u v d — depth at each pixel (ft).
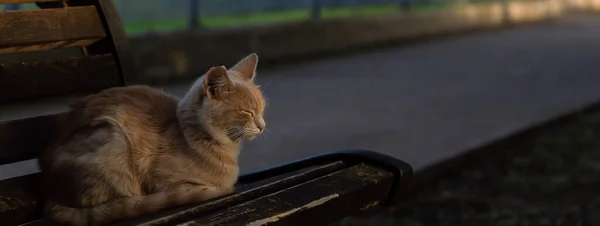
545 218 12.67
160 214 5.69
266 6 29.12
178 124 6.60
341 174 7.08
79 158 6.01
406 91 23.13
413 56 31.91
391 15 35.35
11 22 6.75
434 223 12.30
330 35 31.22
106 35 7.64
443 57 31.86
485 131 17.30
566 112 19.92
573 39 40.60
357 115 19.26
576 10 57.88
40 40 6.97
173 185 6.41
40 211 6.24
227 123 6.59
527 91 23.45
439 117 19.12
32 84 6.91
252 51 26.84
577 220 12.62
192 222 5.51
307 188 6.55
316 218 6.35
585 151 16.85
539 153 16.52
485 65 29.63
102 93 6.62
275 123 18.03
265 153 15.19
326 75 26.07
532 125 18.07
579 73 27.96
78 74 7.33
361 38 33.22
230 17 27.17
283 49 28.53
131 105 6.45
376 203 7.32
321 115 19.17
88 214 5.89
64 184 6.02
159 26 23.98
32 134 6.72
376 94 22.49
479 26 43.55
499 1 46.78
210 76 6.43
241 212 5.80
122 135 6.15
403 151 15.39
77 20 7.36
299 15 30.78
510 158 16.07
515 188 14.15
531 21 49.98
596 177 14.99
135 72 7.85
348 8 33.45
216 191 6.37
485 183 14.33
